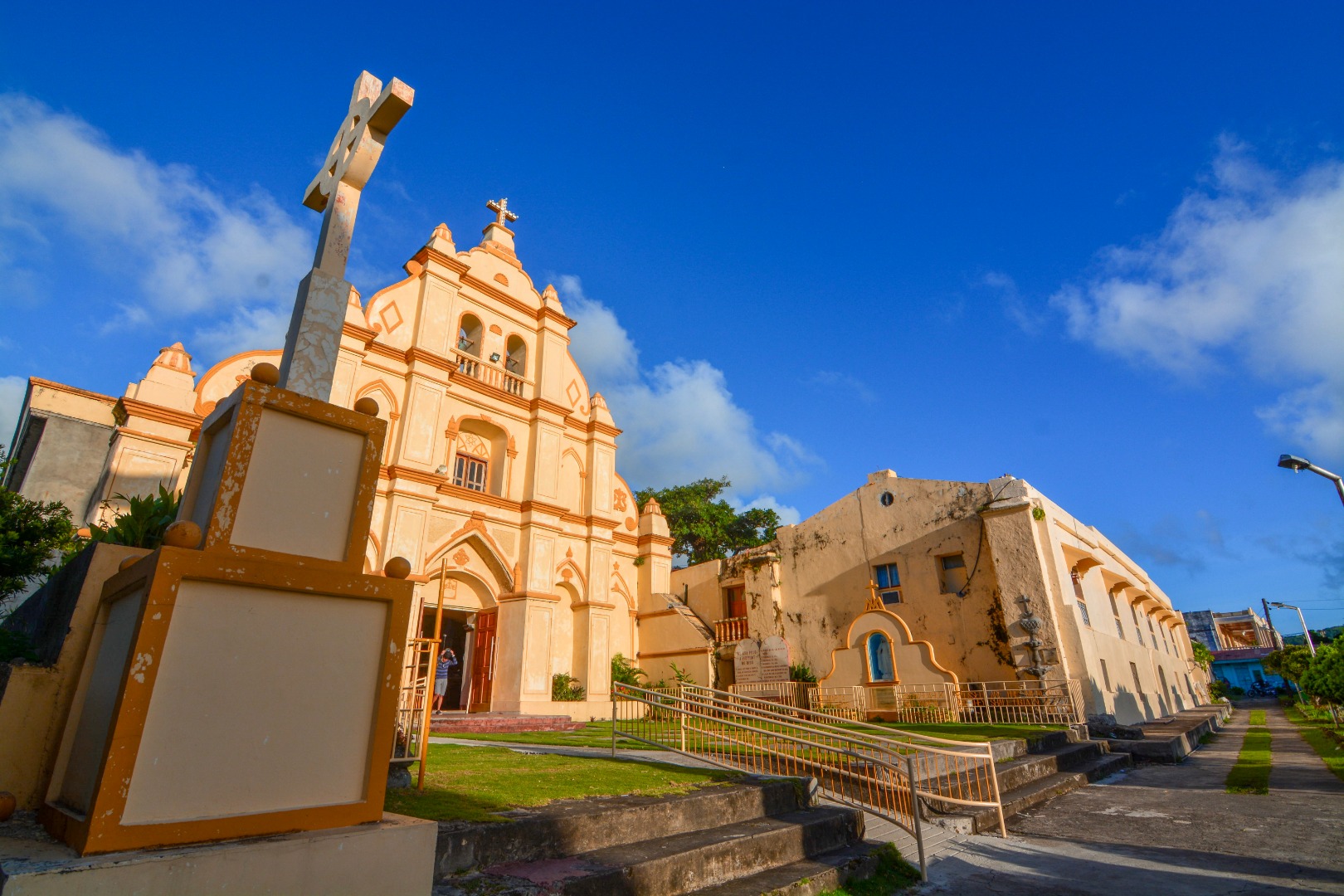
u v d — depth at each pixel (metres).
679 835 5.53
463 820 4.54
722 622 22.00
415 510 16.09
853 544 19.61
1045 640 15.34
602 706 18.25
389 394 16.73
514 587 18.02
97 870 2.24
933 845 7.12
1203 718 22.66
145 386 13.52
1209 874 5.90
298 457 3.37
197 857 2.46
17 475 13.97
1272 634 62.91
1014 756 11.02
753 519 35.97
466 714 15.81
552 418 20.11
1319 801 8.62
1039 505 16.58
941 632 17.27
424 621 17.56
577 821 4.88
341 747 3.14
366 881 2.91
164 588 2.73
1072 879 5.95
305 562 3.23
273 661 3.00
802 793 6.98
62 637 3.59
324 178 5.09
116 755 2.50
